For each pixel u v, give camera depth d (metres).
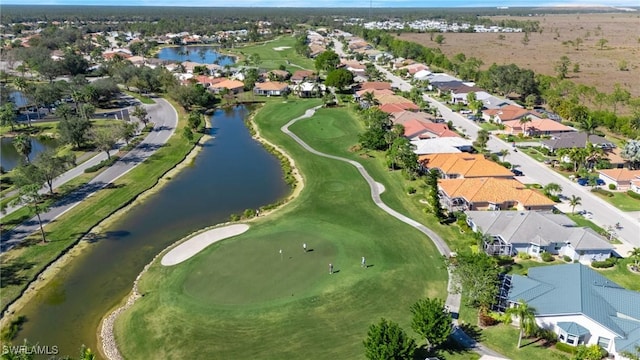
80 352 58.66
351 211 94.25
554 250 78.50
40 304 67.81
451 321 57.69
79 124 133.12
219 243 82.12
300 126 154.50
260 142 142.62
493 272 62.50
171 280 71.69
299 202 99.00
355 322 61.69
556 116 159.88
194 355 56.69
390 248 80.19
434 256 77.62
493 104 168.88
